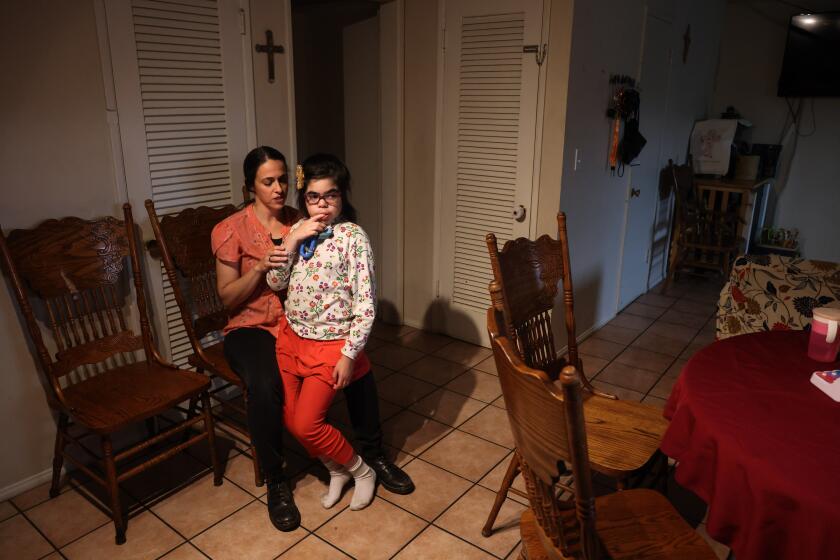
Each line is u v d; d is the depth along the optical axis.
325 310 1.94
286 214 2.25
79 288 2.09
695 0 4.27
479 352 3.37
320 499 2.14
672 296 4.48
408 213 3.56
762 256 2.49
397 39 3.26
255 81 2.59
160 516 2.05
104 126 2.16
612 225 3.67
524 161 3.02
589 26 2.88
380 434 2.21
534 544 1.36
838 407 1.38
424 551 1.90
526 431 1.14
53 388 1.98
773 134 5.10
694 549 1.30
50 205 2.06
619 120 3.37
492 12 2.94
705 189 4.70
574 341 2.10
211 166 2.51
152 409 1.95
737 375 1.55
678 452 1.44
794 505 1.10
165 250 2.21
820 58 4.67
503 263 1.86
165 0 2.24
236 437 2.54
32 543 1.93
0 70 1.89
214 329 2.38
